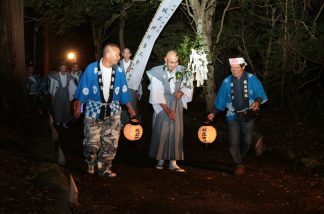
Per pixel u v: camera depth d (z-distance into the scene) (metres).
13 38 12.05
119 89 7.48
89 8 14.94
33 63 25.36
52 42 30.56
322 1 14.00
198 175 8.37
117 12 18.08
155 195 6.98
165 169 8.73
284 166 9.30
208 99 14.39
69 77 14.88
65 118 14.78
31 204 5.33
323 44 12.37
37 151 8.06
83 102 7.39
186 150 10.90
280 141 10.88
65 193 5.96
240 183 7.94
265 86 14.58
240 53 15.64
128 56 10.97
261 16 14.70
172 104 8.44
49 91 14.80
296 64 14.10
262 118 13.20
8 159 6.86
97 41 24.31
